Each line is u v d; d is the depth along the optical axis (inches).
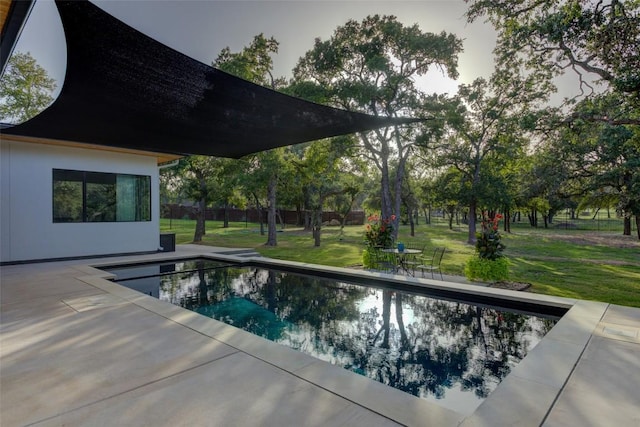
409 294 252.7
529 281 324.8
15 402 89.1
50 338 133.8
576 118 354.0
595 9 271.7
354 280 283.1
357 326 191.3
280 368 107.7
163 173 721.0
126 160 397.1
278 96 200.4
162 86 184.2
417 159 832.3
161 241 429.4
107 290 213.9
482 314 207.6
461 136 747.4
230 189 620.4
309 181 637.3
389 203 596.7
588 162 657.6
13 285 228.2
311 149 608.1
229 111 219.8
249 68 580.4
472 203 738.2
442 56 551.5
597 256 526.0
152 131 253.9
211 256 387.2
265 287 281.4
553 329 144.4
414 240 802.2
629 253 565.0
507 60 377.4
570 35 293.1
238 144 294.4
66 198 355.6
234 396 91.4
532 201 892.0
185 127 245.9
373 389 95.0
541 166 717.3
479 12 340.2
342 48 573.9
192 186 644.1
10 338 133.7
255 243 665.0
